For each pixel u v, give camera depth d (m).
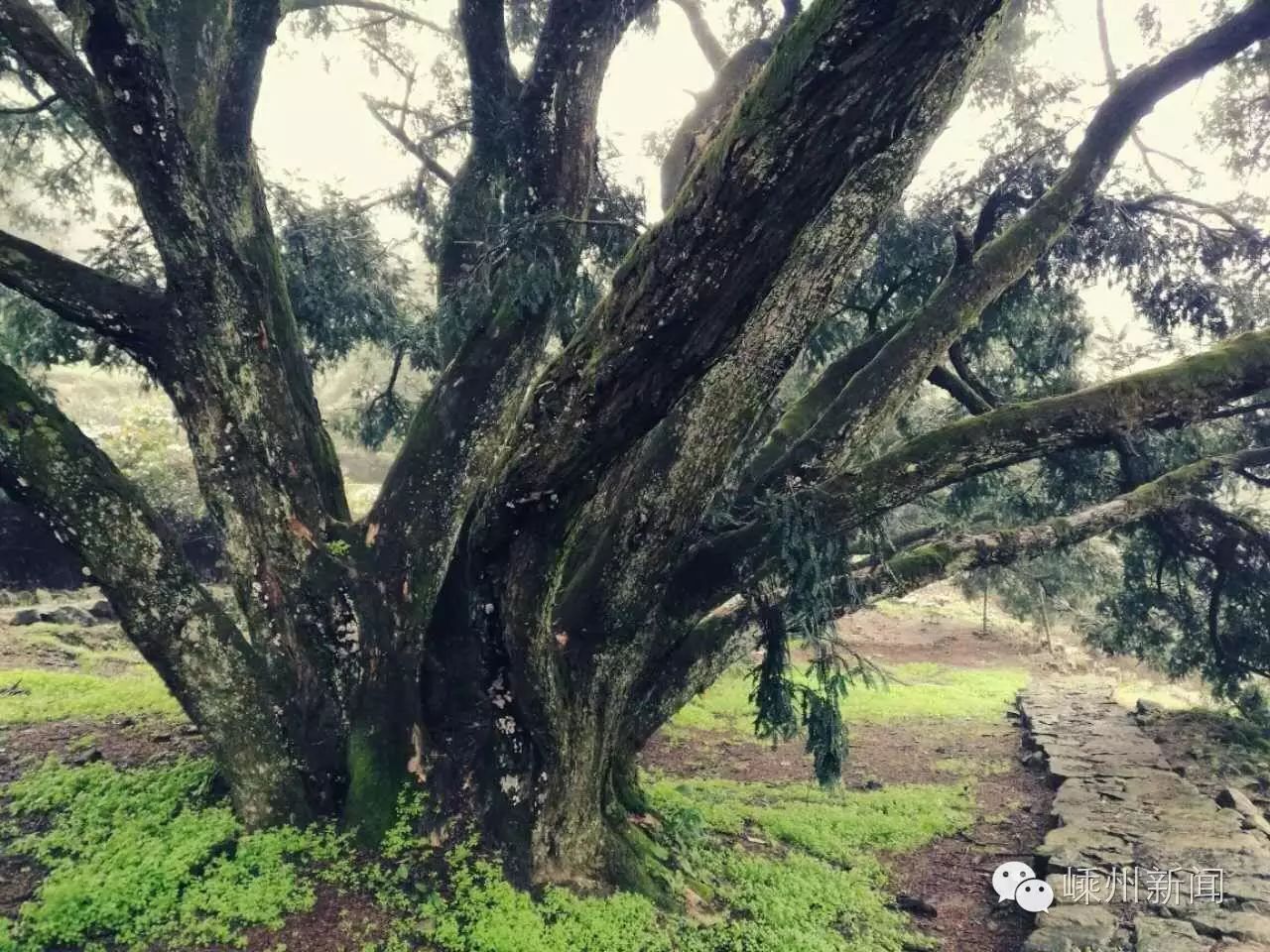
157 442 15.45
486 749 4.99
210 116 5.22
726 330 3.32
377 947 4.11
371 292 7.91
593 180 6.34
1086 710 11.60
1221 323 7.68
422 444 5.37
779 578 5.17
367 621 5.16
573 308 5.99
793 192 2.91
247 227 5.38
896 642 20.33
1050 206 6.40
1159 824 6.60
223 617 5.11
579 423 3.64
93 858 4.59
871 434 5.98
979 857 6.68
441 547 5.32
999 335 8.67
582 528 4.86
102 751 6.47
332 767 5.11
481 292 5.33
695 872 5.40
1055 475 8.81
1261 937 4.60
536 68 5.40
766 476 5.83
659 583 4.70
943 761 9.67
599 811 5.13
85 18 3.90
